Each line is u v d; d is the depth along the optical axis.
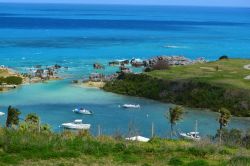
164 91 116.50
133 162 26.03
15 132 30.30
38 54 193.88
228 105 104.31
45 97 113.44
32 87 125.44
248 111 100.81
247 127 89.25
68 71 153.88
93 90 124.00
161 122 91.31
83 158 26.27
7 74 138.62
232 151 30.62
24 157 25.73
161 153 28.45
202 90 112.00
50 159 25.77
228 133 60.38
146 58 190.50
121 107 105.31
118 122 90.31
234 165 25.66
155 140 34.22
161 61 154.75
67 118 93.12
